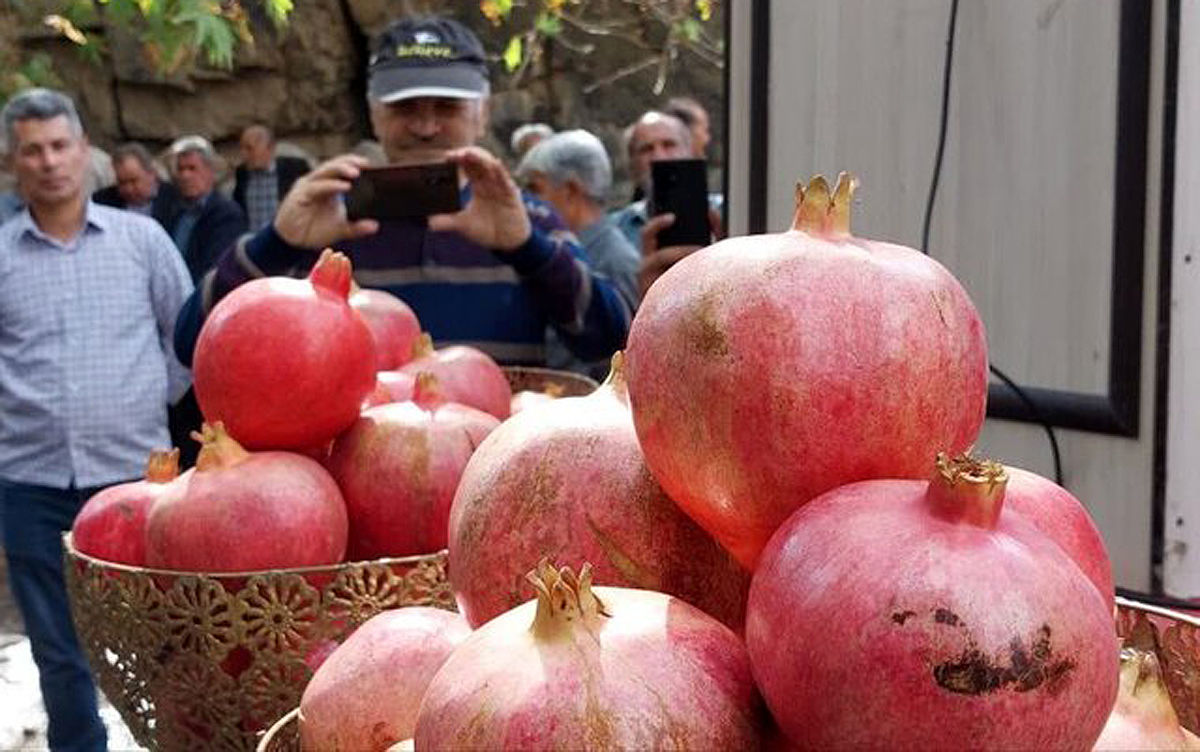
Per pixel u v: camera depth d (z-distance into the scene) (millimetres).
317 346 1569
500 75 7824
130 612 1429
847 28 2238
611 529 942
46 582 3090
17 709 3375
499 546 961
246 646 1380
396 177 2600
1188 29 1696
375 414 1638
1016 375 1990
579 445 967
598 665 754
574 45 7840
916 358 826
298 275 2639
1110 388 1813
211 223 5676
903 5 2133
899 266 857
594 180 4109
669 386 852
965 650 688
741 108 2469
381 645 1110
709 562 945
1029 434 1984
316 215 2559
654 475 921
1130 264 1785
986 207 2021
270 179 6703
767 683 752
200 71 7758
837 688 711
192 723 1423
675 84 7848
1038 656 691
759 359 817
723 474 843
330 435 1627
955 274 2074
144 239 3393
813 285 829
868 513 753
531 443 980
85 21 6855
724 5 2498
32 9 6809
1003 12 1971
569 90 7867
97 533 1608
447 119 3029
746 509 848
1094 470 1876
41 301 3250
